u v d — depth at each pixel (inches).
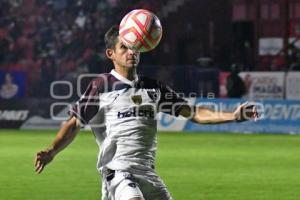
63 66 2573.8
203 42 2561.5
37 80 2326.5
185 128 2149.4
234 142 1822.1
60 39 2687.0
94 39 2674.7
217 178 1188.5
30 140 1888.5
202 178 1188.5
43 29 2716.5
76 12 2748.5
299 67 2304.4
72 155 1528.1
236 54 2480.3
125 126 526.6
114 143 529.3
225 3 2549.2
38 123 2242.9
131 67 527.5
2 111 2271.2
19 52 2662.4
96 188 1077.8
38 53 2664.9
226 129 2124.8
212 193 1035.3
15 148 1686.8
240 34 2519.7
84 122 530.3
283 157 1503.4
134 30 518.3
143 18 520.4
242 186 1102.4
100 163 535.5
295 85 2130.9
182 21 2603.3
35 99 2252.7
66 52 2657.5
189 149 1647.4
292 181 1157.1
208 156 1514.5
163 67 2190.0
